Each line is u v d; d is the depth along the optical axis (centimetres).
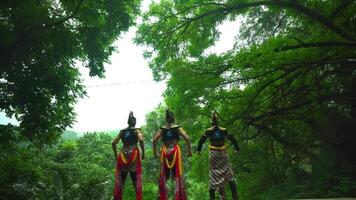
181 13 1855
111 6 1622
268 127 2080
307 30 1959
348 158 1928
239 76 1853
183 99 1933
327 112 1950
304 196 1584
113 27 1678
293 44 1662
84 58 1711
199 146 801
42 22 1389
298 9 1625
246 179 2227
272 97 1931
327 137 1964
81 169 2828
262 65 1719
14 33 1358
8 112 1666
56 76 1596
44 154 2862
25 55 1457
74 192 2062
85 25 1584
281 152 2317
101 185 2191
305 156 2123
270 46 1641
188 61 1912
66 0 1345
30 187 1566
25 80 1526
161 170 695
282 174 2152
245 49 1748
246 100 1914
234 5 1756
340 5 1588
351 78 1862
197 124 2027
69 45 1444
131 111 767
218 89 1900
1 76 1545
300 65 1731
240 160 2155
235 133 2041
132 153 728
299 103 1892
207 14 1806
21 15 1327
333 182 1652
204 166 2138
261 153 2148
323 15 1641
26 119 1641
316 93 1920
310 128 2070
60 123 1897
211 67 1866
